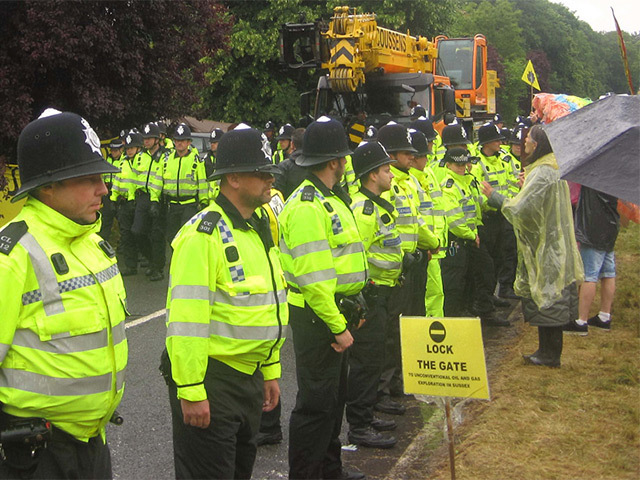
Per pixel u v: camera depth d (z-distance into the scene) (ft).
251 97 80.28
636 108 13.26
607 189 12.57
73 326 8.86
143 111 43.29
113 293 9.45
